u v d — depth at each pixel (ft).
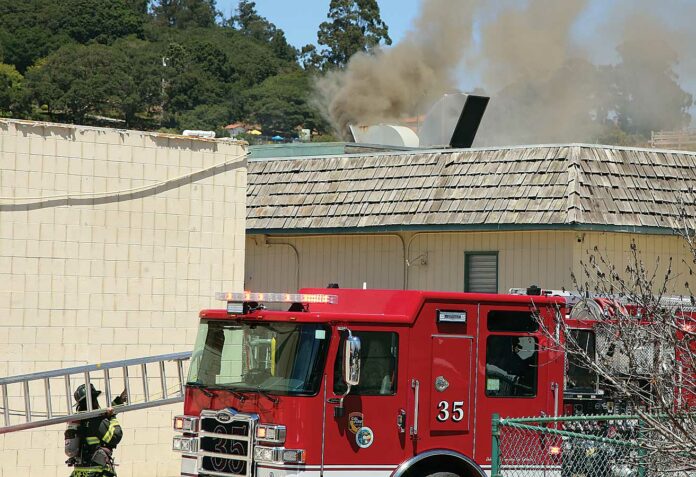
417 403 48.91
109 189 70.23
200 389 50.08
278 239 95.86
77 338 68.74
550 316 51.85
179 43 506.07
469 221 80.69
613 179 79.56
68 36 511.81
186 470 49.98
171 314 72.28
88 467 53.31
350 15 512.63
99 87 447.01
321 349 47.47
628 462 45.55
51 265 68.08
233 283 74.79
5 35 501.15
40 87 442.91
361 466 47.73
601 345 51.42
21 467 66.44
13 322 66.80
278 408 47.26
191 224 73.36
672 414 38.58
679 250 81.56
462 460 49.60
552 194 78.54
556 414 51.52
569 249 78.02
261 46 565.12
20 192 67.21
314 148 105.81
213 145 74.43
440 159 86.79
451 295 50.06
